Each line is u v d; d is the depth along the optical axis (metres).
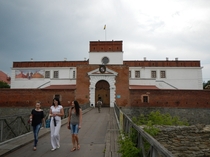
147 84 43.00
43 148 9.41
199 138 19.33
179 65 51.34
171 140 19.20
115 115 24.55
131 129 8.46
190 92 35.25
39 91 37.12
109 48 45.91
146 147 5.71
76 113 9.24
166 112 35.06
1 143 9.49
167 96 35.53
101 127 16.09
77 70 38.88
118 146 9.48
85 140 11.27
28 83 52.00
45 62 53.41
